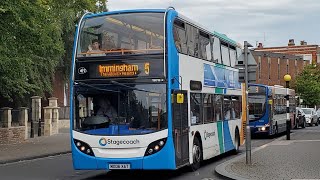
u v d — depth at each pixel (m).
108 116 13.09
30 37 22.66
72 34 38.69
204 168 16.23
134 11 13.59
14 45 22.61
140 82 13.07
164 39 13.18
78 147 13.11
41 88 35.19
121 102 13.06
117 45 13.38
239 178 12.75
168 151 12.81
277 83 72.88
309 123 49.09
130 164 12.77
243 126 21.64
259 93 30.69
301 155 18.36
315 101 68.12
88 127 13.12
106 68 13.28
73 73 13.51
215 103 17.53
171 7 13.90
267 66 71.25
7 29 21.44
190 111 14.71
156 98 12.98
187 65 14.59
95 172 15.73
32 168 17.08
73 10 38.06
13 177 14.57
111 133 12.93
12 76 24.81
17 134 28.84
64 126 44.03
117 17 13.57
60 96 43.91
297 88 68.00
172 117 13.05
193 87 15.04
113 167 12.84
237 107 20.81
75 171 16.08
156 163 12.74
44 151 23.08
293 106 41.03
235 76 20.58
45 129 35.09
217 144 17.56
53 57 33.91
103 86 13.20
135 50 13.24
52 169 16.72
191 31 15.21
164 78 12.99
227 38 19.55
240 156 18.41
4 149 24.11
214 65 17.48
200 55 15.95
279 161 16.47
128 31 13.40
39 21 22.53
